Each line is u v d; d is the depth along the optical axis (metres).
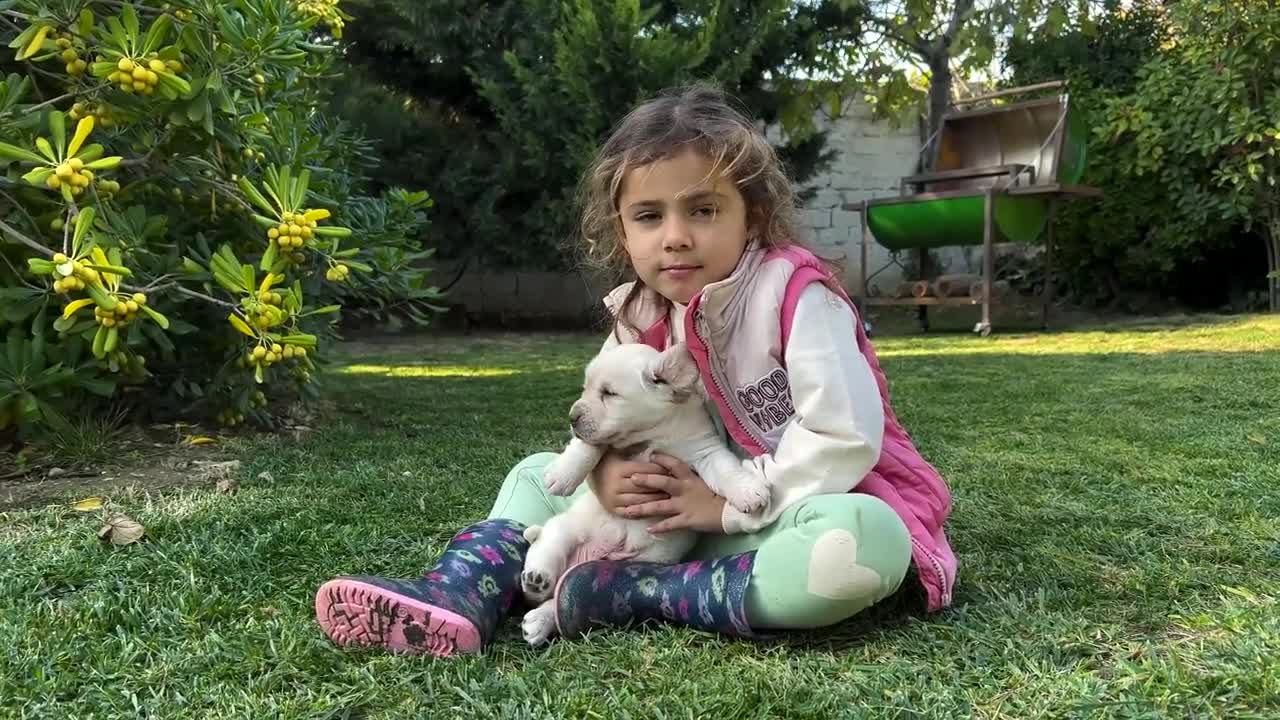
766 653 1.46
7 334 2.85
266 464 2.93
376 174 8.45
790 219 1.82
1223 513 2.22
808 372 1.52
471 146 8.88
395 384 5.20
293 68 3.52
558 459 1.68
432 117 9.43
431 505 2.44
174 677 1.40
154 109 2.61
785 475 1.52
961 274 10.41
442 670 1.41
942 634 1.50
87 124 2.29
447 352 7.45
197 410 3.51
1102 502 2.36
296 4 3.55
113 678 1.39
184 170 2.89
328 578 1.86
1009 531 2.11
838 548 1.38
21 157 2.24
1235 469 2.66
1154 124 8.20
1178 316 8.62
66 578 1.85
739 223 1.66
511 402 4.43
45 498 2.52
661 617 1.55
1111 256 9.20
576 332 9.58
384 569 1.92
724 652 1.46
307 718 1.26
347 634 1.47
